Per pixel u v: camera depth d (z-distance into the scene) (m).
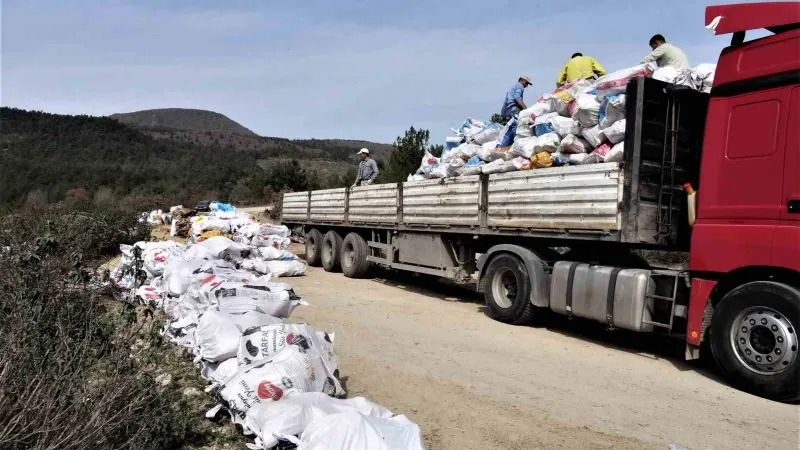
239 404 4.21
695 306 6.10
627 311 6.70
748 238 5.59
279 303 6.42
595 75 9.77
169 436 3.74
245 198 55.53
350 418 3.44
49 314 4.98
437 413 4.88
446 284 12.52
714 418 4.89
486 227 8.78
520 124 8.70
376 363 6.24
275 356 4.46
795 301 5.16
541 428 4.61
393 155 24.36
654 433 4.56
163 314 7.19
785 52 5.46
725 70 5.96
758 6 5.59
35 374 3.45
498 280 8.66
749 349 5.53
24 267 6.19
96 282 7.29
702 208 6.07
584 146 7.68
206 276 7.20
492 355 6.69
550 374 6.03
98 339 4.61
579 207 7.14
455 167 10.09
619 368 6.33
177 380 5.08
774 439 4.47
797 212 5.23
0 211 13.88
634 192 6.67
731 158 5.81
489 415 4.85
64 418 3.24
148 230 16.27
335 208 14.08
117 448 3.39
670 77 7.23
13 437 2.99
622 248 7.58
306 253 15.68
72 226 10.48
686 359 6.22
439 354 6.66
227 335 5.10
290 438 3.58
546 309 8.18
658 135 6.90
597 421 4.78
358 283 12.33
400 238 11.41
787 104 5.40
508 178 8.31
